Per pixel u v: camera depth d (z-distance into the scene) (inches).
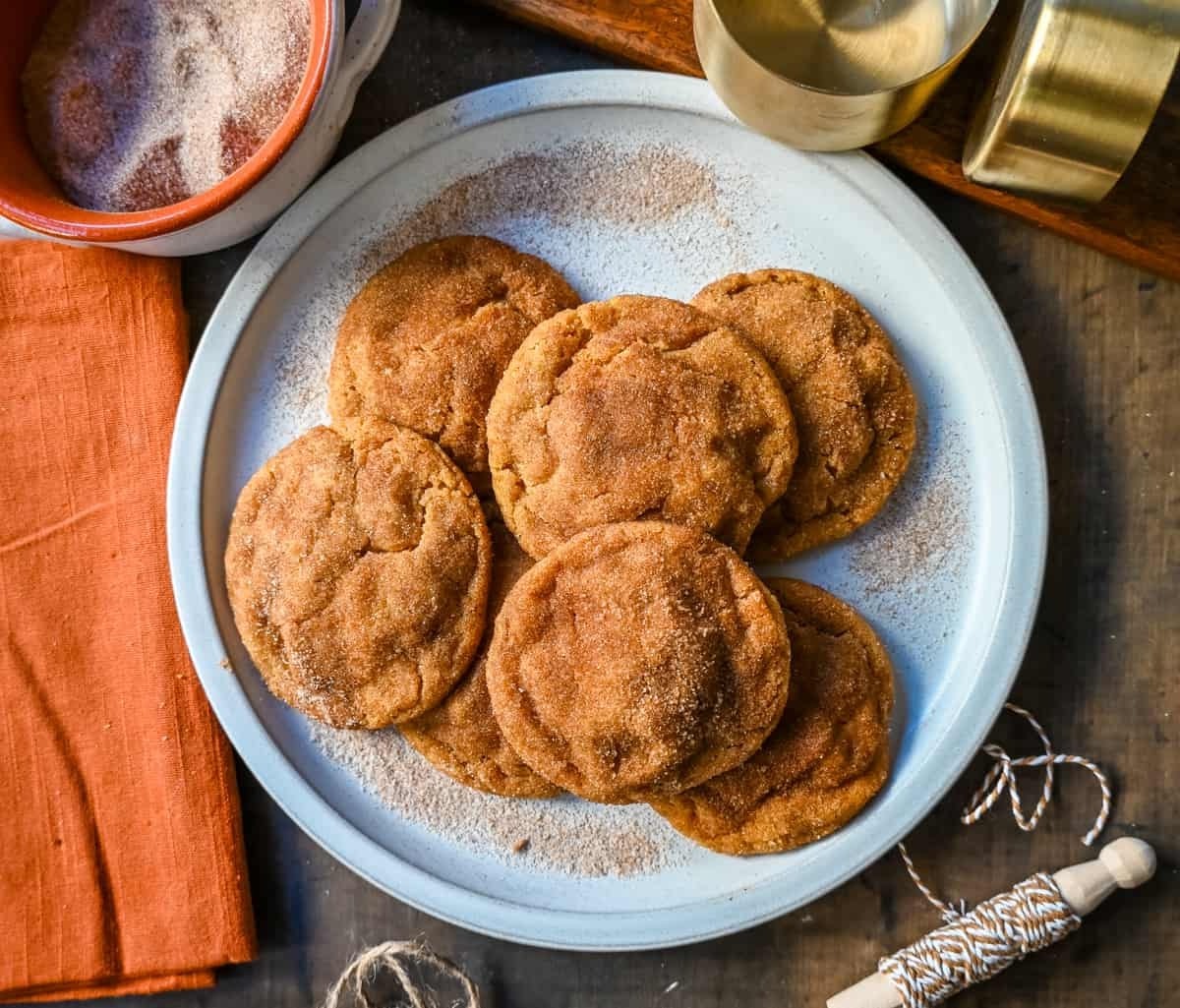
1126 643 20.0
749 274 19.3
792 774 18.8
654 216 19.8
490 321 19.2
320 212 19.3
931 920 20.1
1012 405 19.0
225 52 18.3
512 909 19.3
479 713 19.0
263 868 20.6
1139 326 19.9
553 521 18.4
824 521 19.2
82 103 18.3
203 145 18.2
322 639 18.8
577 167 19.8
